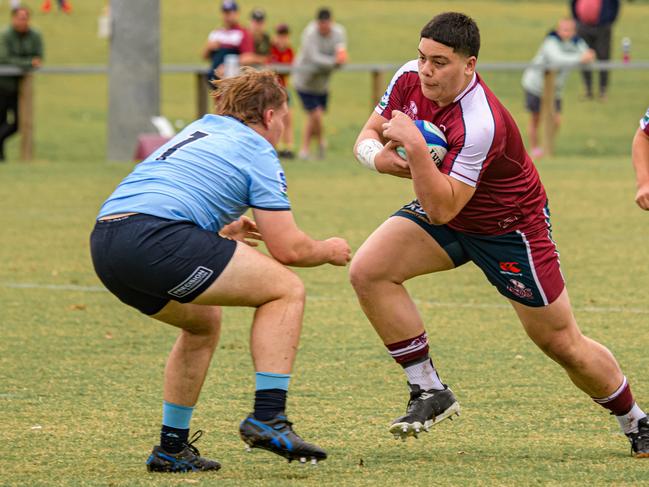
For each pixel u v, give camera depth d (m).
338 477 15.65
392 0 143.62
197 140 15.65
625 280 31.81
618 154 64.19
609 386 17.08
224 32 59.53
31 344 24.91
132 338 25.66
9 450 17.23
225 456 17.03
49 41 107.06
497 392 21.02
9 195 47.62
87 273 33.22
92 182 51.25
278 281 15.12
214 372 22.56
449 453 17.16
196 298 14.96
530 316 17.14
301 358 23.67
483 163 16.08
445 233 17.42
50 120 74.25
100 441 17.81
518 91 85.75
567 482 15.28
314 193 48.62
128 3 57.38
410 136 15.66
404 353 17.53
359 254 17.59
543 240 17.06
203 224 15.25
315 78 59.25
